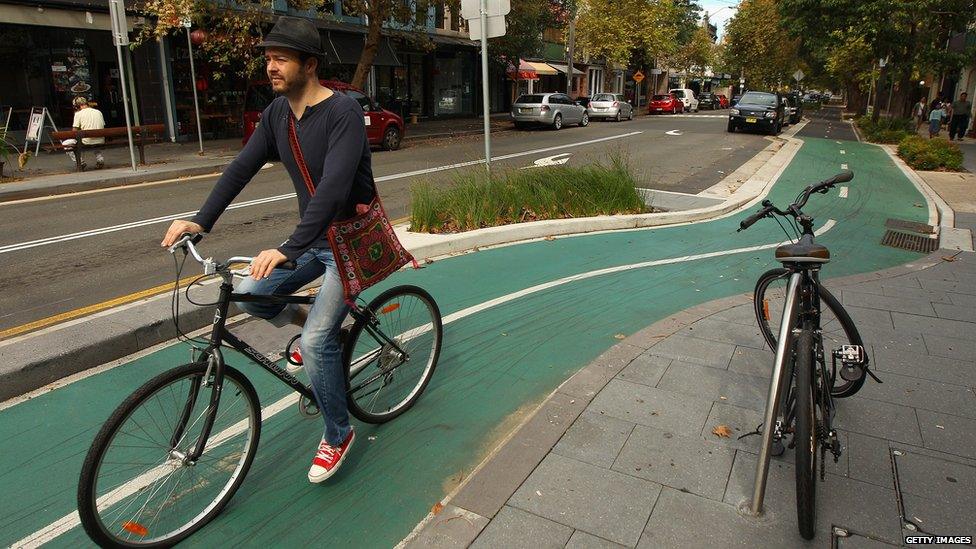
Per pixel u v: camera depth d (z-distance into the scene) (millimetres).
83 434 3506
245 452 2988
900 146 18906
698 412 3637
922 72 24672
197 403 2734
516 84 37375
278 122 2822
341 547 2695
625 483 2992
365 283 2908
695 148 20062
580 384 3961
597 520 2744
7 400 3855
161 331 4703
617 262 7113
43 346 4199
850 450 3271
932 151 16531
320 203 2574
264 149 2926
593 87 49750
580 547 2590
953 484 2990
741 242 8273
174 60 18859
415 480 3154
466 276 6426
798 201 3383
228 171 2916
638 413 3623
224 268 2641
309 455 3363
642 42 42250
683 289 6164
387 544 2713
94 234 8234
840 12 24094
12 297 5863
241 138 19875
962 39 31219
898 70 24312
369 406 3670
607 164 12562
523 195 8711
